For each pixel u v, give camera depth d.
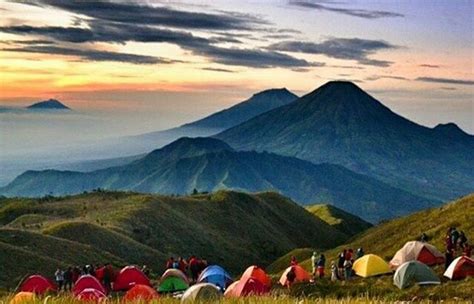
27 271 79.50
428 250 48.69
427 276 42.03
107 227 130.62
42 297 12.42
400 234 76.75
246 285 41.00
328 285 45.41
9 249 83.12
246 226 180.88
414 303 21.66
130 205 155.75
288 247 181.50
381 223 116.94
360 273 47.94
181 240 146.38
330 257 83.75
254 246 168.38
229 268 143.25
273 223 197.25
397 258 49.00
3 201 168.88
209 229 165.00
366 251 77.38
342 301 14.30
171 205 170.25
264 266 150.25
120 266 98.81
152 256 118.88
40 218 137.25
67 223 117.69
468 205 72.06
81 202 162.12
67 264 87.12
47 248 94.62
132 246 119.19
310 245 195.38
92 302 13.53
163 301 14.27
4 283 73.44
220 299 13.76
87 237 115.00
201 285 25.27
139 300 14.30
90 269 53.69
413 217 83.56
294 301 13.47
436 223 71.44
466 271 42.72
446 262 46.44
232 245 159.12
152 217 149.62
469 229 61.28
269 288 41.72
